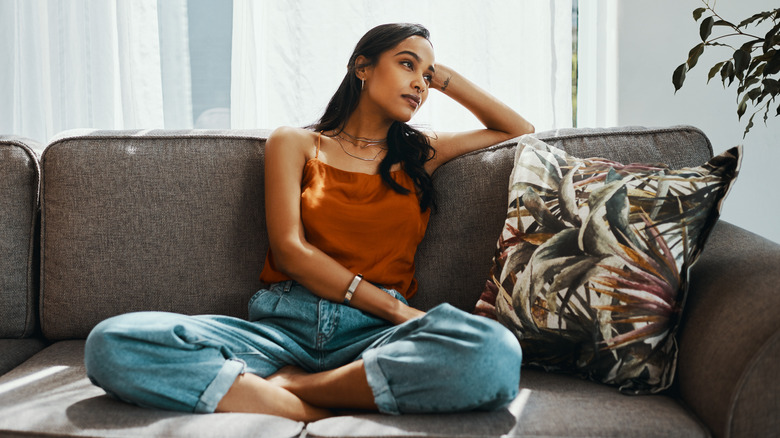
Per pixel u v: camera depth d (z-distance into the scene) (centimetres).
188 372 113
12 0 212
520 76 206
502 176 156
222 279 155
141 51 208
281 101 208
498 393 107
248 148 160
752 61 163
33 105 216
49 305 153
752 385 99
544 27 204
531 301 127
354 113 163
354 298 139
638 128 159
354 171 156
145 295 153
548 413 106
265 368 130
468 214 156
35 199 157
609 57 210
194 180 156
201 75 213
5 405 111
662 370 118
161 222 154
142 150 158
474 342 108
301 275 140
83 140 159
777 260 113
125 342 111
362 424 105
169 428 103
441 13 206
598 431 101
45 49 213
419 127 174
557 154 146
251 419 107
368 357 114
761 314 104
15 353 146
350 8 205
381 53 156
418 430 102
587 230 127
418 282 157
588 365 122
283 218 143
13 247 152
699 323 116
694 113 207
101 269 153
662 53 206
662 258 122
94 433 101
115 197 154
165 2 210
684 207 126
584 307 122
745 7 201
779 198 207
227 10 212
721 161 131
